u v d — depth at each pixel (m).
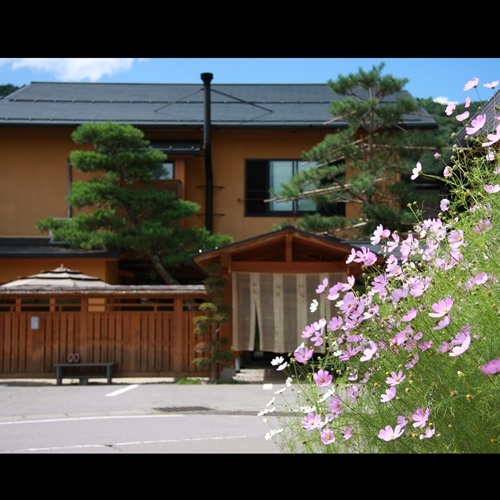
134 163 20.20
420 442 3.67
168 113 24.72
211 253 16.19
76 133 20.28
